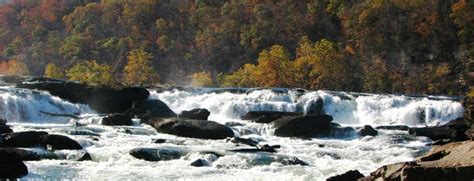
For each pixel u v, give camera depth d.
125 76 108.81
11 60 121.69
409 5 105.81
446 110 45.03
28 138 23.41
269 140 31.48
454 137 34.97
